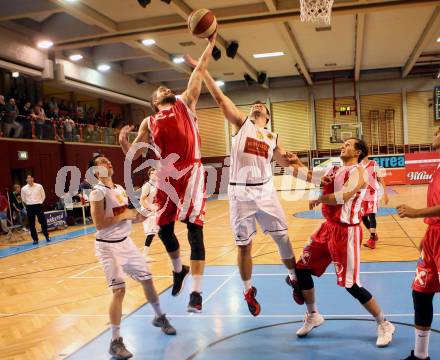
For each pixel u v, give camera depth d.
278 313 5.65
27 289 7.91
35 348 5.04
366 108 27.88
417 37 20.42
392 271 7.19
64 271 9.20
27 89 18.75
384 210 15.19
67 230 16.14
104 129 21.66
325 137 28.44
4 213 14.50
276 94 28.86
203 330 5.22
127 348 4.81
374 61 24.83
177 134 4.29
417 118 27.25
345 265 4.55
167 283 7.46
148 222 9.41
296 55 21.33
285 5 15.15
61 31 16.98
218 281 7.27
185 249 10.39
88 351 4.82
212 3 15.20
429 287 3.83
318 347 4.57
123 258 4.83
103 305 6.57
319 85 28.28
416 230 11.05
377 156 24.00
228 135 29.45
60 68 18.88
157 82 26.67
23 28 16.92
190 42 19.30
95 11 15.04
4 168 15.73
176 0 14.06
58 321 5.97
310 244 4.86
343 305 5.77
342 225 4.59
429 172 23.55
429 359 3.95
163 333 5.20
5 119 16.02
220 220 15.92
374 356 4.28
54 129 18.39
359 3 14.95
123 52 20.75
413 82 27.12
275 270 7.77
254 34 18.86
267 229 4.86
